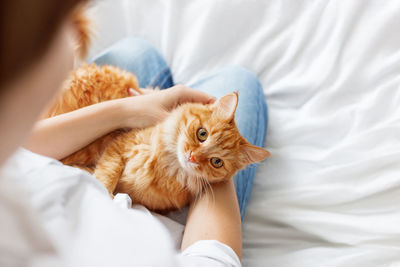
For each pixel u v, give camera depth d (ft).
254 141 3.92
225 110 3.45
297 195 3.82
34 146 2.77
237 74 4.25
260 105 4.17
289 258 3.45
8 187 1.12
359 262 3.23
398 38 4.33
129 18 5.61
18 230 1.10
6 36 0.77
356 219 3.52
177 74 5.22
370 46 4.39
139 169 3.19
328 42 4.67
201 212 2.96
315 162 4.11
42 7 0.79
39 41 0.83
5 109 0.88
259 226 3.79
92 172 3.25
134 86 3.84
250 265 3.47
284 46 4.93
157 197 3.28
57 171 1.70
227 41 5.13
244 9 5.06
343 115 4.27
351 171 3.77
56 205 1.49
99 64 4.54
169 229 3.07
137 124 3.32
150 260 1.32
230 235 2.73
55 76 0.97
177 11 5.32
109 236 1.38
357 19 4.52
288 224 3.69
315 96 4.58
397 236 3.31
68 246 1.31
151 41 5.59
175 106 3.56
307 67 4.80
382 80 4.31
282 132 4.47
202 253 2.31
